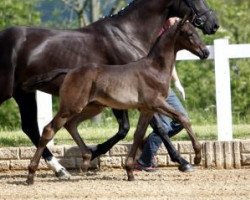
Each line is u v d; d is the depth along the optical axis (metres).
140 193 13.64
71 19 36.38
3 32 15.45
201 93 26.22
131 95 14.52
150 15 15.62
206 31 15.62
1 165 16.42
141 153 16.12
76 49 15.42
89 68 14.55
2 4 29.42
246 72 25.58
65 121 14.55
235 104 25.03
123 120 15.52
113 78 14.52
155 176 15.51
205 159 16.41
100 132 19.11
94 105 14.80
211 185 14.28
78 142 15.09
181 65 26.78
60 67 15.37
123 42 15.50
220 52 16.50
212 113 24.16
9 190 14.13
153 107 14.52
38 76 14.93
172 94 15.72
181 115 14.46
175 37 14.65
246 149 16.38
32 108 15.91
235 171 16.00
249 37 29.58
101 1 36.91
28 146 17.16
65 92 14.50
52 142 16.58
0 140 18.33
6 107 25.62
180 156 15.75
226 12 30.23
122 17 15.67
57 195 13.65
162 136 15.55
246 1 33.09
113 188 14.13
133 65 14.61
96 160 16.41
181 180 14.92
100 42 15.48
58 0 36.09
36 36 15.43
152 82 14.51
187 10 15.56
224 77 16.52
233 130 18.81
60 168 15.57
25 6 30.14
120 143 16.47
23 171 16.42
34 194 13.77
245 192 13.58
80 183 14.77
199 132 18.47
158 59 14.61
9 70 15.26
